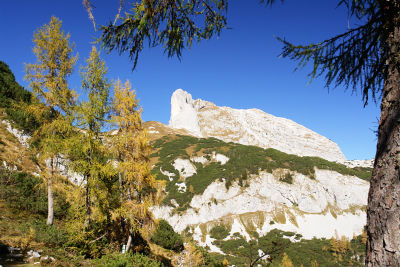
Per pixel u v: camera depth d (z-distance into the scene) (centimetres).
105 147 1188
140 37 289
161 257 1653
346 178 9156
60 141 1182
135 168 1154
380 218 175
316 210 8325
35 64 1188
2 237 861
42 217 1279
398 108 181
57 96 1198
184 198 8012
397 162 170
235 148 10794
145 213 1141
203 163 9862
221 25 329
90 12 232
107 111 1209
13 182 1427
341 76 293
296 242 6519
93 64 1183
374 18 242
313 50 280
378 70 272
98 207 1137
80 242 1069
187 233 7062
